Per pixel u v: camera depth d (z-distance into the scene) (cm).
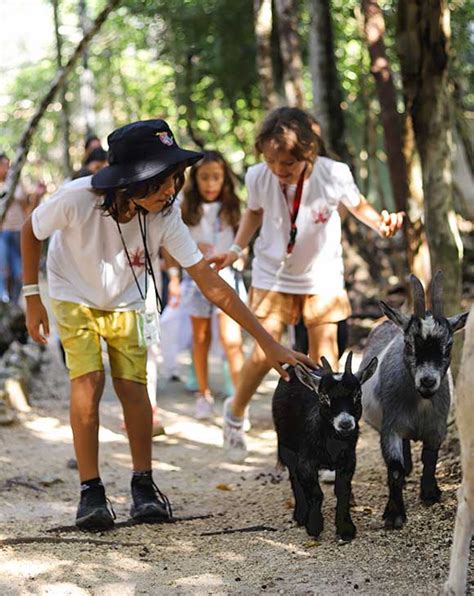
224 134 1695
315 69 1162
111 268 538
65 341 544
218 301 538
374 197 1641
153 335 564
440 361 480
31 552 488
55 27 1450
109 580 452
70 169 1545
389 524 504
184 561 478
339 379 481
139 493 557
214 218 800
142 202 515
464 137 945
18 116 2339
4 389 845
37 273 554
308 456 498
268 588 437
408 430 515
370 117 1348
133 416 555
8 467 672
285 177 595
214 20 1462
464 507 393
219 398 902
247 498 608
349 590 429
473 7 1323
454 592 391
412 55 634
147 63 1931
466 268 1284
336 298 618
